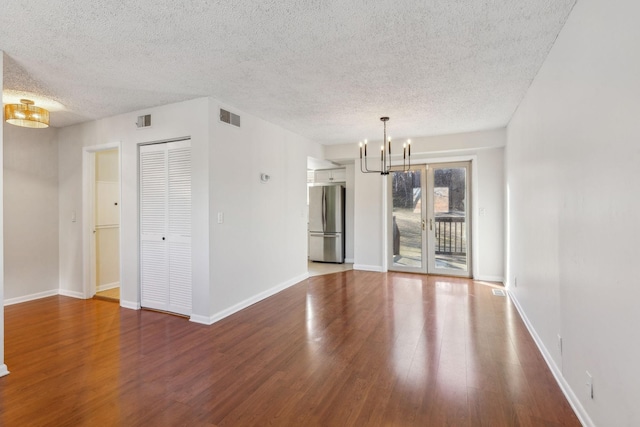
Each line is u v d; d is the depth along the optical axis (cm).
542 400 202
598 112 162
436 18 203
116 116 398
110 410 193
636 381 128
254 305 399
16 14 194
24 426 179
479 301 413
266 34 220
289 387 218
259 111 391
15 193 420
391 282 520
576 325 191
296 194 515
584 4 178
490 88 319
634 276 130
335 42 232
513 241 413
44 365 249
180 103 352
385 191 600
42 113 335
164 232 370
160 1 183
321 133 509
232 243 370
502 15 200
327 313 370
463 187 558
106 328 326
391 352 270
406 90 325
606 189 154
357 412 191
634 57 129
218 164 349
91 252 441
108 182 484
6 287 411
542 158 266
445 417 186
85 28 211
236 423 182
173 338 300
